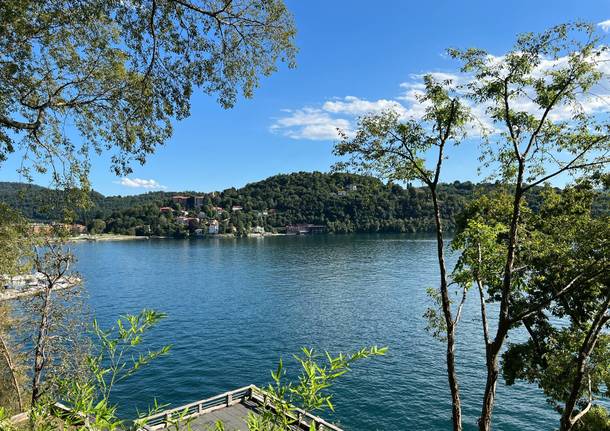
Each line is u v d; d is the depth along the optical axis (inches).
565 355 644.7
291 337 1605.6
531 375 715.4
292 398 123.1
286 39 449.7
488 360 467.2
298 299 2329.0
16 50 386.0
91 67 423.8
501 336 460.4
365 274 3235.7
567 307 707.4
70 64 419.2
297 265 3932.1
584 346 528.1
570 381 603.2
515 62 446.0
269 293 2527.1
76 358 688.4
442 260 487.2
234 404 773.3
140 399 1078.4
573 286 510.9
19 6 346.9
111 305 2215.8
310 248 5723.4
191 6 391.5
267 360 1360.7
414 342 1503.4
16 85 406.3
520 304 722.8
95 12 363.9
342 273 3324.3
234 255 5007.4
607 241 494.9
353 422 946.7
